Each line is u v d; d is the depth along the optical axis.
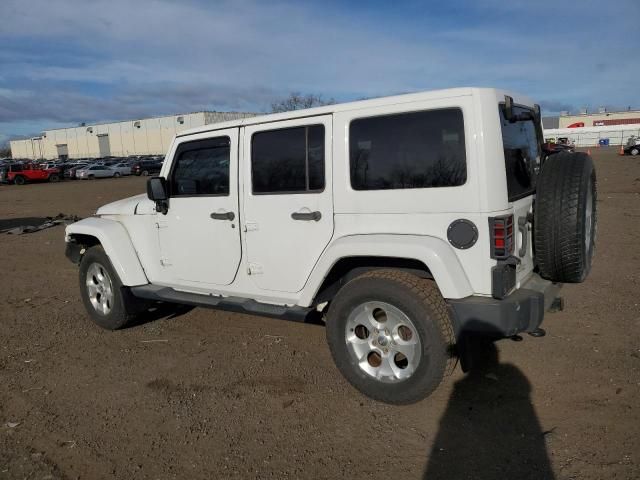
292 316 3.97
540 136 4.56
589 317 5.06
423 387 3.44
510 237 3.34
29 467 3.15
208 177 4.46
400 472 2.96
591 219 3.99
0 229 14.23
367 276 3.62
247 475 3.00
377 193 3.57
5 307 6.52
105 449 3.31
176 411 3.74
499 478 2.86
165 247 4.86
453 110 3.30
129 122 89.31
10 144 113.62
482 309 3.26
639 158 35.44
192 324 5.56
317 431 3.41
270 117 4.02
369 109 3.58
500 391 3.77
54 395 4.07
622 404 3.48
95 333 5.43
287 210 3.98
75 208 19.81
